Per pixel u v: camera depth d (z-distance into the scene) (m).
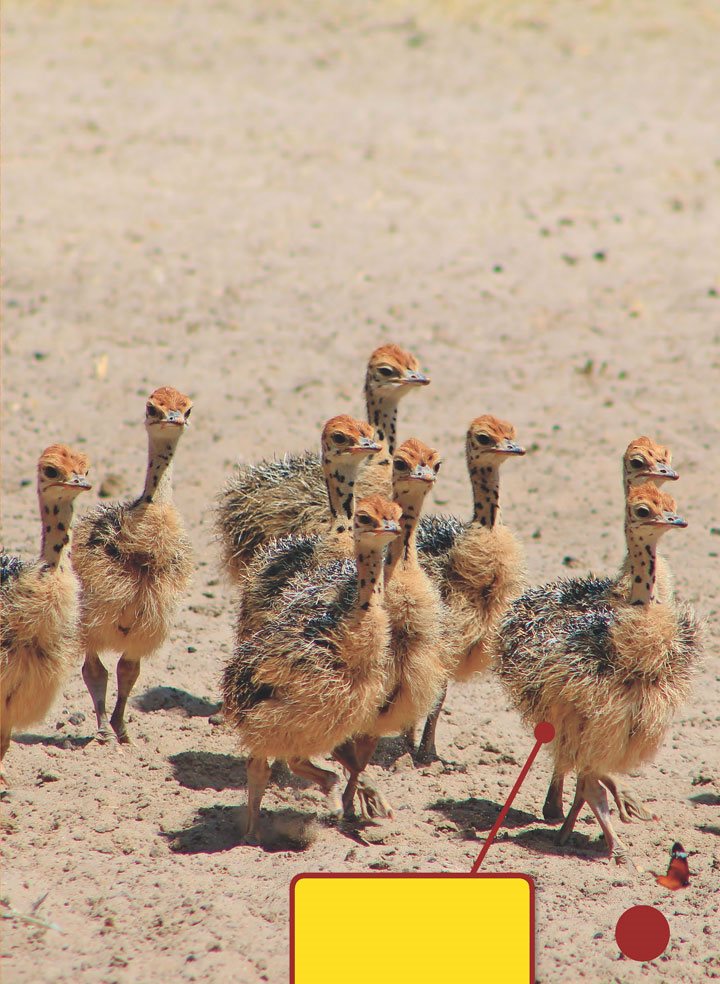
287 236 25.22
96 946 8.19
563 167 29.31
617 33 39.66
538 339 21.41
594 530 15.87
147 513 11.02
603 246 25.11
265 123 31.44
